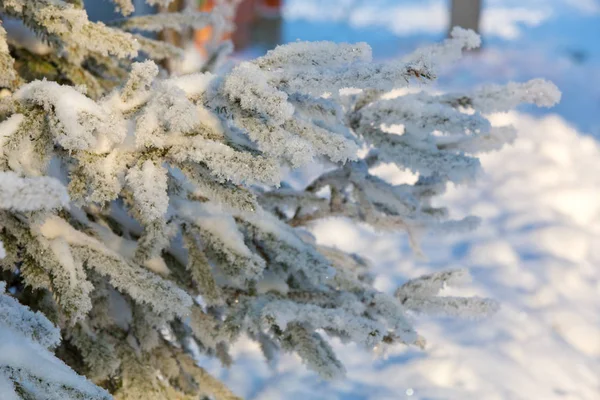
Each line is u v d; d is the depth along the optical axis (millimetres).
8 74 1770
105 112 1660
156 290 1746
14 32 1907
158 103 1651
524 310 3029
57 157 1742
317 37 10547
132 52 1774
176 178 1813
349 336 1882
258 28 9680
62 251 1724
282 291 1896
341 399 2377
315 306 1835
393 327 1890
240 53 8359
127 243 1827
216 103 1660
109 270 1744
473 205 4281
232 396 1936
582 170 4918
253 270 1816
